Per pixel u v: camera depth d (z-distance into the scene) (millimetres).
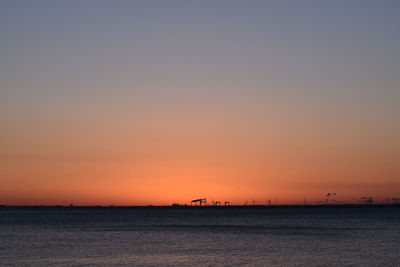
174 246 90188
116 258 73062
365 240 100938
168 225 171625
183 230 139250
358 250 82562
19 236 115438
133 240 103750
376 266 65750
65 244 94500
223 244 93938
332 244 92812
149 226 163875
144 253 79125
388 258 72812
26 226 163750
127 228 150875
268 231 133000
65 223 189375
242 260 71000
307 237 109875
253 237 111000
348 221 194750
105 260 71000
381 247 87125
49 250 83500
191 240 103375
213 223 188750
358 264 67438
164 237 111938
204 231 134375
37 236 115562
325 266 65812
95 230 139750
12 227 156625
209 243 96250
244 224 177625
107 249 85000
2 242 98938
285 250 83000
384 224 166625
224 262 69125
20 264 67438
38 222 199125
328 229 139875
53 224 180000
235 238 108312
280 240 102312
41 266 65688
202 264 67500
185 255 76562
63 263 68250
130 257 74188
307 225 165375
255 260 71000
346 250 82625
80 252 80438
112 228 151125
